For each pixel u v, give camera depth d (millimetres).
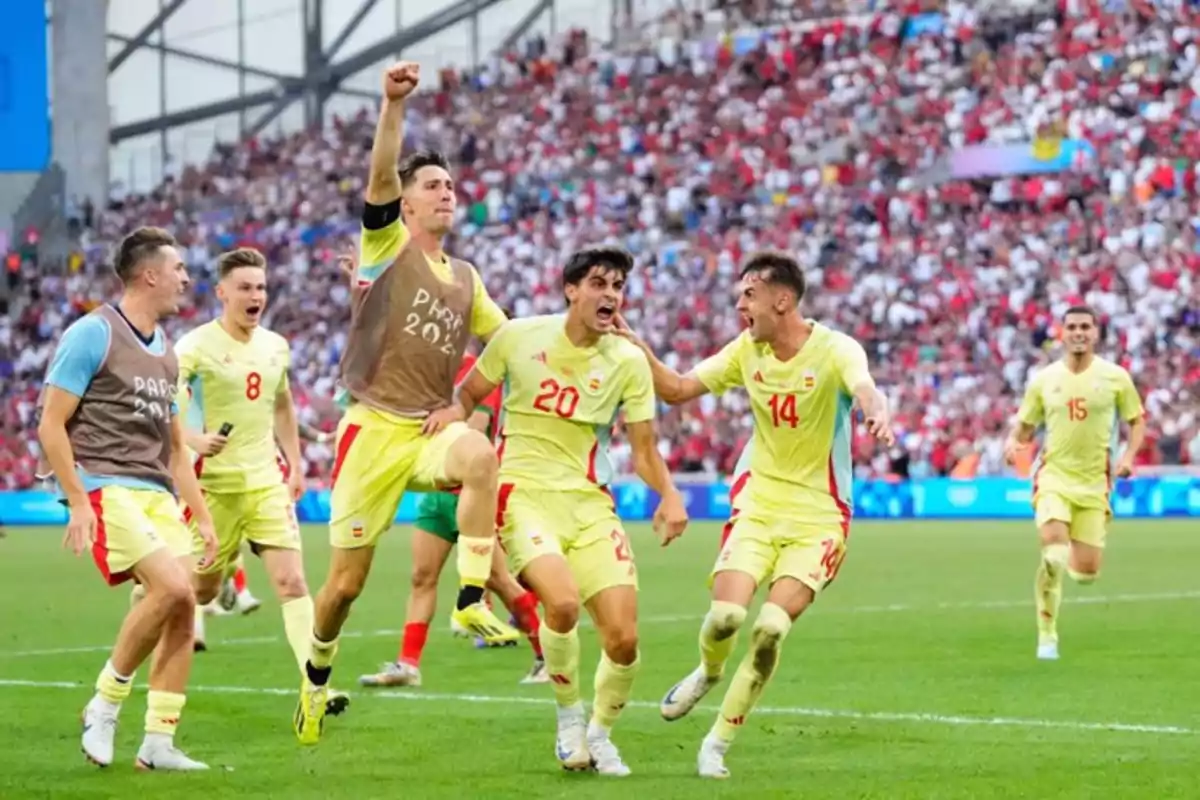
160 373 11109
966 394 46188
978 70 55156
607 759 10625
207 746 11773
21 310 57312
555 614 10445
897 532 38625
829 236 51688
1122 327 46531
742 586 10641
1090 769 10570
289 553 14141
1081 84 52781
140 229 11133
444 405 11422
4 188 60000
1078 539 17641
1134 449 17750
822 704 13578
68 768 10930
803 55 59031
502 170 58812
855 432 45906
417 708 13547
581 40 64500
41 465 10977
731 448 46156
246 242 59156
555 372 10867
